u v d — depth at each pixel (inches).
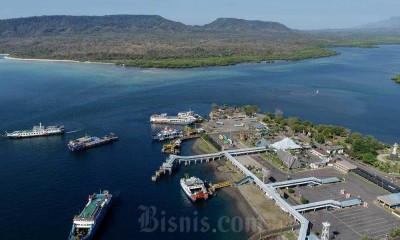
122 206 7130.9
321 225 6343.5
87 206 6653.5
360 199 7224.4
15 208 6948.8
